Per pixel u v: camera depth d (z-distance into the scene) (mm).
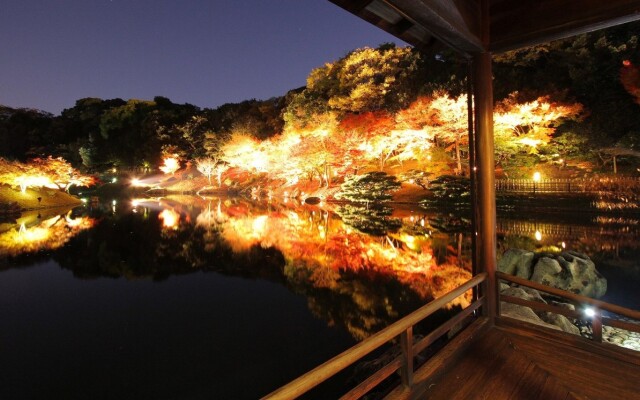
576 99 21906
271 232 15930
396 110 28234
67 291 8734
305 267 10297
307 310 7238
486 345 3498
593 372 3023
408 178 26438
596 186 17500
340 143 30422
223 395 4496
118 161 49812
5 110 50188
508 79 24375
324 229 16359
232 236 15156
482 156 3854
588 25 2996
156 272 10273
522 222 14984
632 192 16250
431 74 29062
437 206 22031
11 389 4695
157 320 6957
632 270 8492
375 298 7703
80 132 54094
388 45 33344
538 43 3383
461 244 12375
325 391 4449
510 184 20609
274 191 38938
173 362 5316
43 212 25688
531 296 5680
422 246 12305
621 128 19375
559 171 20656
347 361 1956
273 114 43875
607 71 20328
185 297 8242
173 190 48312
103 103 58000
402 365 2680
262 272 10039
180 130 48500
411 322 2609
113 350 5758
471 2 3367
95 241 14477
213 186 46969
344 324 6516
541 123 21016
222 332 6355
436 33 3152
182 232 16312
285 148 36312
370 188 25688
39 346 5887
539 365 3137
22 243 14188
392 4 2615
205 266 10789
